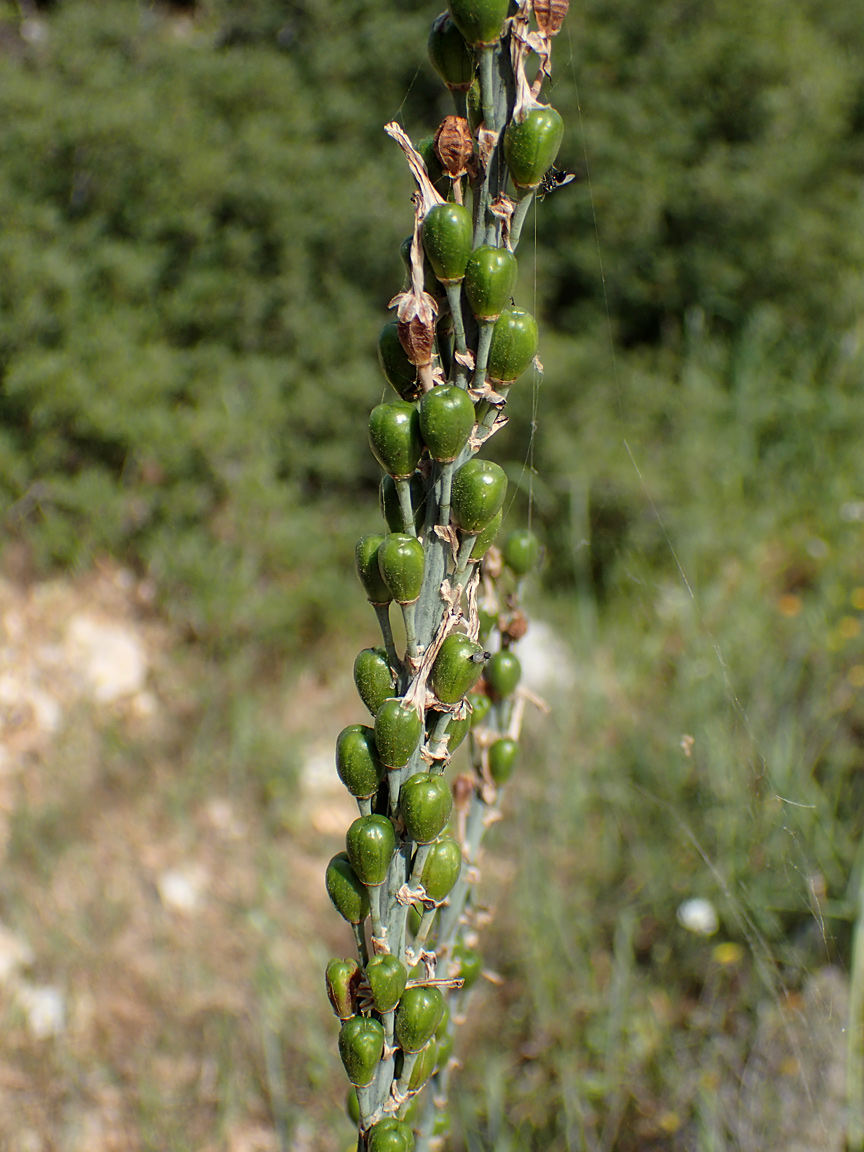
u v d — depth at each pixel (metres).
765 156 1.04
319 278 0.96
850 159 1.15
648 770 0.61
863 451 0.90
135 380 0.81
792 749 0.55
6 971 0.53
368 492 0.96
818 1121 0.40
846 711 0.64
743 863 0.49
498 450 0.92
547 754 0.66
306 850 0.66
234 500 0.84
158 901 0.60
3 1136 0.46
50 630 0.77
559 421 0.91
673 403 0.96
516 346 0.17
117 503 0.81
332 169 0.99
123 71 0.95
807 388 0.96
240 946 0.58
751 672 0.65
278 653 0.82
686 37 1.07
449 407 0.16
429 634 0.18
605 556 0.90
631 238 1.04
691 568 0.82
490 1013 0.52
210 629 0.80
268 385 0.88
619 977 0.49
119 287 0.86
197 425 0.82
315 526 0.86
